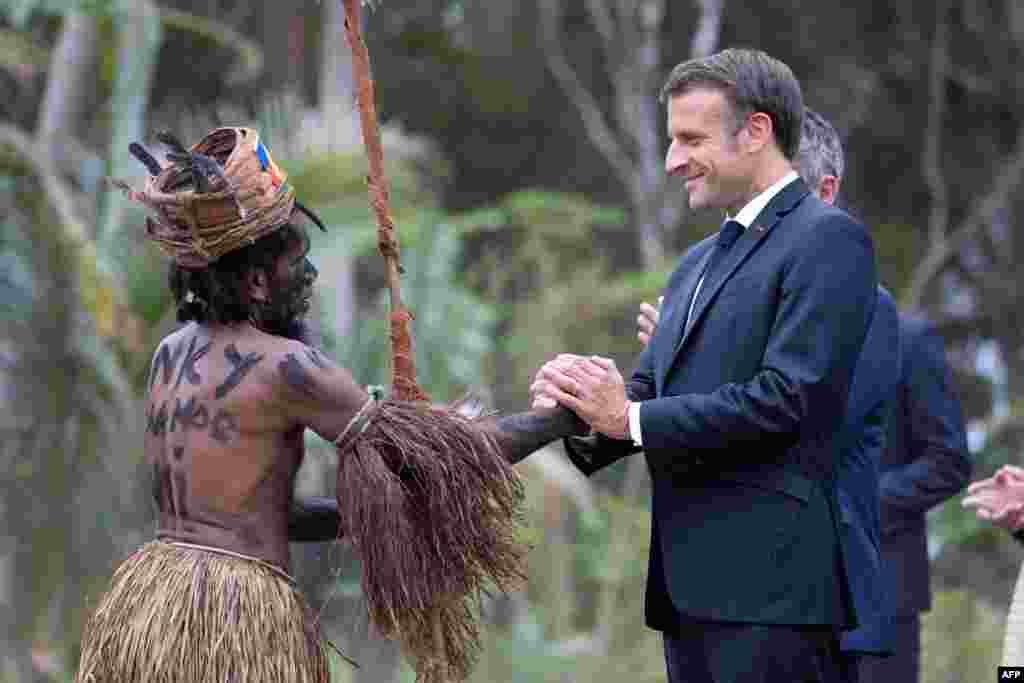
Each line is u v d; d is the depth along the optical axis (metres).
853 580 7.93
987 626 19.94
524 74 37.66
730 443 6.85
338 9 25.92
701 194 7.23
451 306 19.06
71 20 22.09
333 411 6.66
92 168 20.11
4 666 17.31
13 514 17.50
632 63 36.00
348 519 6.66
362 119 7.06
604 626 21.42
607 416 7.00
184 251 6.66
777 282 6.96
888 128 39.19
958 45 39.41
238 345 6.72
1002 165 39.66
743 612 6.88
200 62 29.81
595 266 25.50
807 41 38.19
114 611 6.64
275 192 6.70
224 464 6.62
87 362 17.58
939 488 9.99
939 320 39.66
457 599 6.89
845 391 6.92
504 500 6.86
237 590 6.53
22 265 17.47
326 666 6.76
